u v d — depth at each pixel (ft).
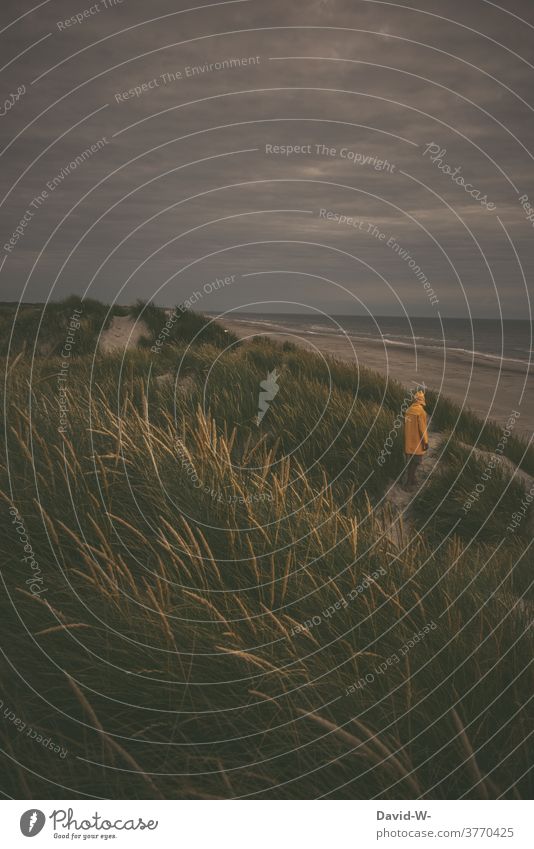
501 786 6.28
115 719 6.75
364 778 6.31
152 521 10.32
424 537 15.75
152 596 7.45
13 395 15.55
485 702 6.88
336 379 35.94
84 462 11.58
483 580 11.05
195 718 6.64
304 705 6.83
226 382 28.12
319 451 22.12
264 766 6.37
